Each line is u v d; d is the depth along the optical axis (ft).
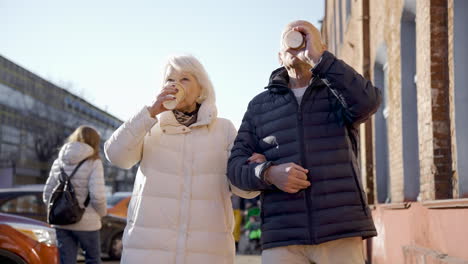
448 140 20.79
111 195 49.37
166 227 12.28
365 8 41.11
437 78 21.02
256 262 41.86
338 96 11.05
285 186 10.94
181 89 12.52
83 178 21.61
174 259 12.16
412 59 28.68
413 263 19.26
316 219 11.02
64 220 21.01
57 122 205.87
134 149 12.48
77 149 21.47
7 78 205.87
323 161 11.28
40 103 204.64
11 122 204.85
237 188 12.71
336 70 10.92
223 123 13.28
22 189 38.04
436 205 16.21
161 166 12.59
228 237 12.77
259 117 12.22
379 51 36.76
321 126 11.48
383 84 39.11
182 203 12.46
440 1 21.18
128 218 12.71
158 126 12.92
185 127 12.80
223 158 12.91
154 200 12.41
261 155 11.82
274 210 11.46
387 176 38.17
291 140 11.54
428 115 21.31
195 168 12.66
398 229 23.63
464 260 13.83
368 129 39.91
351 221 10.97
